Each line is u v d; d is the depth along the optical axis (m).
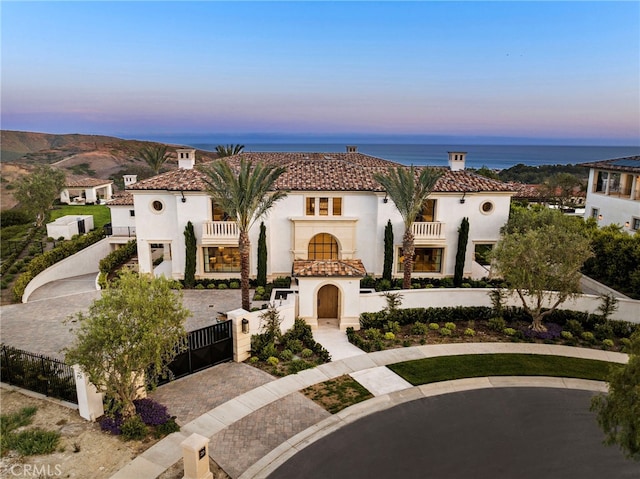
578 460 13.41
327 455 13.57
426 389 17.67
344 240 29.84
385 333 22.77
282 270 30.42
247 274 24.50
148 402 15.60
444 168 33.97
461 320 24.61
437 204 29.92
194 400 16.58
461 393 17.41
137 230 29.92
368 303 24.23
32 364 16.83
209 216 29.36
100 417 15.02
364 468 12.98
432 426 15.17
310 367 19.23
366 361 19.89
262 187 24.23
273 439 14.35
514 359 20.16
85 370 13.70
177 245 30.14
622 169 36.25
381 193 29.00
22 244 37.44
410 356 20.42
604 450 13.91
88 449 13.42
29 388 16.61
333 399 16.80
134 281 14.65
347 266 23.67
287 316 22.25
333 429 14.95
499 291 24.47
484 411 16.16
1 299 27.81
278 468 12.99
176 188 28.78
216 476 12.64
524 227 29.30
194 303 26.72
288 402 16.55
